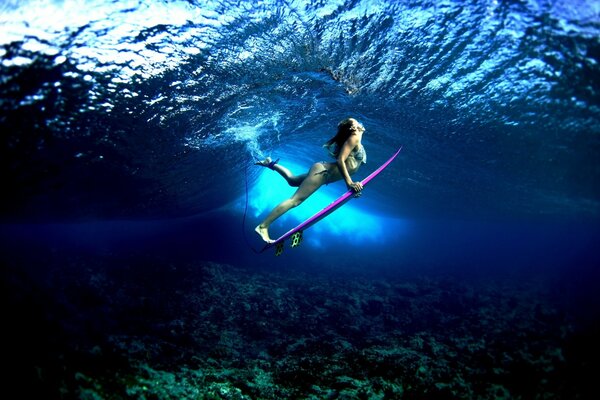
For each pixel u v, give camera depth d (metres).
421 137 7.79
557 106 5.46
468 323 8.91
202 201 10.88
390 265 17.45
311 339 6.79
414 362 5.67
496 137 7.05
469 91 5.53
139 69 3.52
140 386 3.76
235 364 5.35
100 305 6.79
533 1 3.68
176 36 3.46
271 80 4.91
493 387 5.36
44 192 4.97
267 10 3.67
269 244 3.59
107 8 2.95
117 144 4.49
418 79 5.36
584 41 4.00
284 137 8.55
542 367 6.30
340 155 3.70
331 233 19.11
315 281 11.91
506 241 49.69
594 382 5.88
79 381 3.35
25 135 3.40
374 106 6.55
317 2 3.76
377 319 8.99
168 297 8.02
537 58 4.49
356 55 4.70
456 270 18.33
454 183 11.37
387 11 4.00
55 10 2.76
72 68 3.09
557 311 10.34
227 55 3.99
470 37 4.34
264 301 8.62
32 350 3.69
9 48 2.69
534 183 10.08
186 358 5.11
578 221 19.53
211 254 13.02
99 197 6.21
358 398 4.48
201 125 5.31
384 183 12.62
